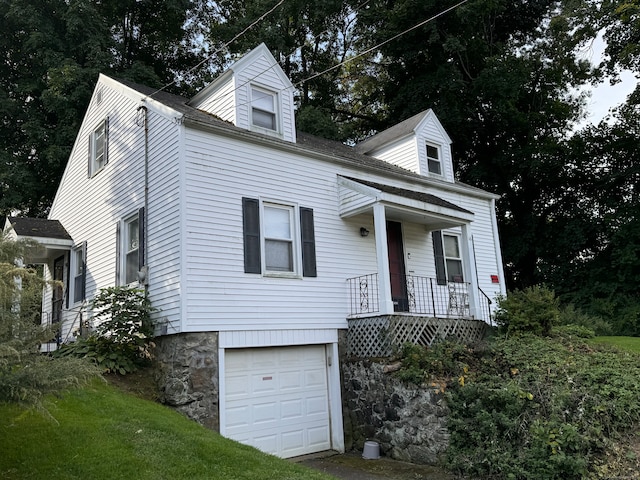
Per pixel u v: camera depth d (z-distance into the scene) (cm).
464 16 1977
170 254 861
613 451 646
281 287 949
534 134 2256
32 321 455
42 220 1377
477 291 1177
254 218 940
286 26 2473
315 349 993
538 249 2214
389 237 1196
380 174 1210
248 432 859
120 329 862
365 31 2430
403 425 860
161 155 927
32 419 588
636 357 884
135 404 721
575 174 2166
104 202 1136
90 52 1888
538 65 2291
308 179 1051
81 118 1819
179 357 808
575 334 1132
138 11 2344
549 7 2333
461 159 2488
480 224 1468
